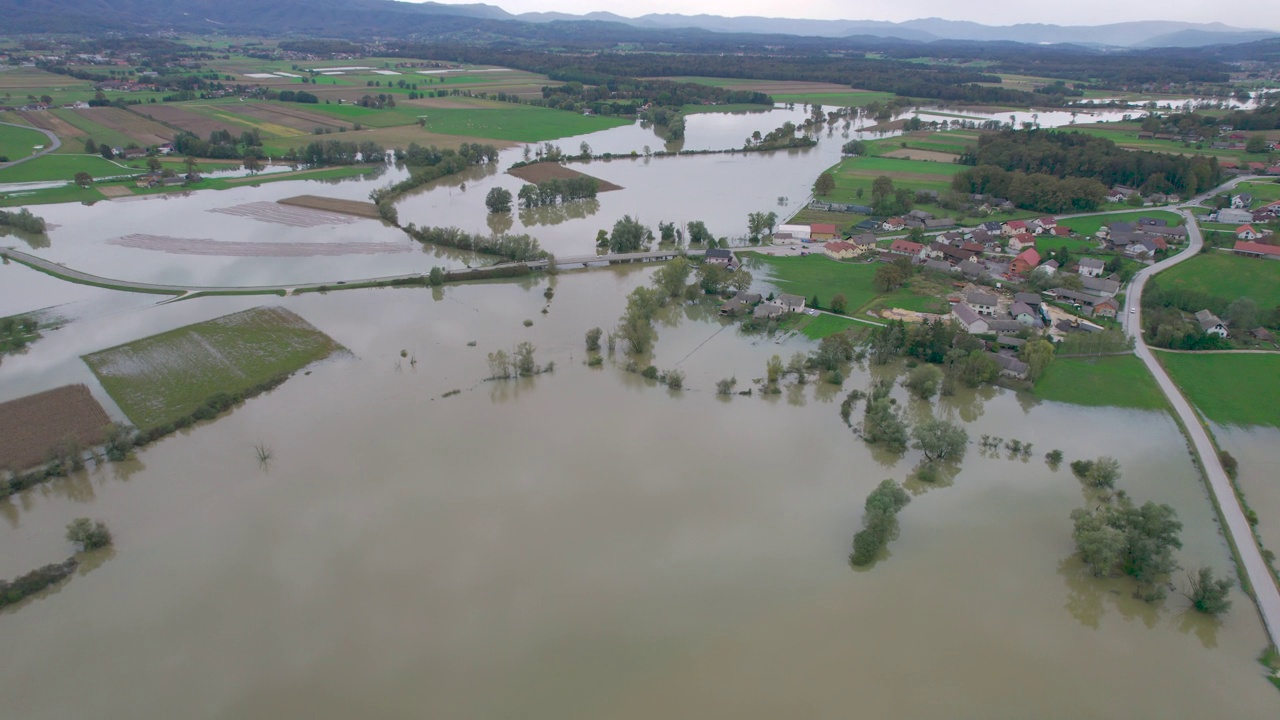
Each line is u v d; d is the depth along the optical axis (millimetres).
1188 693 63375
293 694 62969
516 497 87188
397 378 115500
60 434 99000
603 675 64688
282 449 96625
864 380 116625
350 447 97000
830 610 71688
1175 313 134750
